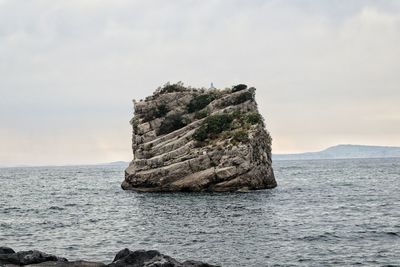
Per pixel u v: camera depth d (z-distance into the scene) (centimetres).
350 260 2948
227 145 8212
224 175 8069
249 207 5900
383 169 18400
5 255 2266
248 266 2839
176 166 8388
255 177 8325
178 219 4962
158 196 7781
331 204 6169
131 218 5197
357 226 4225
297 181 11512
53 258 2284
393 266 2794
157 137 9450
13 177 19075
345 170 18188
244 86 9894
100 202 7231
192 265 2123
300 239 3644
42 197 8475
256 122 8750
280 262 2927
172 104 9925
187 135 8881
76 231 4294
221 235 3897
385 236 3712
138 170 8962
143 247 3472
